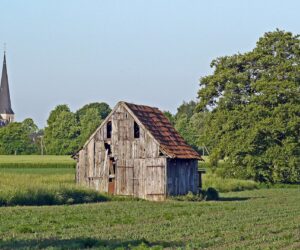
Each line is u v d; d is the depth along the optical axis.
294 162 88.44
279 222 38.12
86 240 27.41
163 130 65.31
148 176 61.91
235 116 91.62
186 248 26.27
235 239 29.73
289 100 90.69
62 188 52.75
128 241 27.94
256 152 90.31
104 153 64.88
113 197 57.75
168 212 43.72
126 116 64.00
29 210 43.50
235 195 70.06
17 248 25.58
